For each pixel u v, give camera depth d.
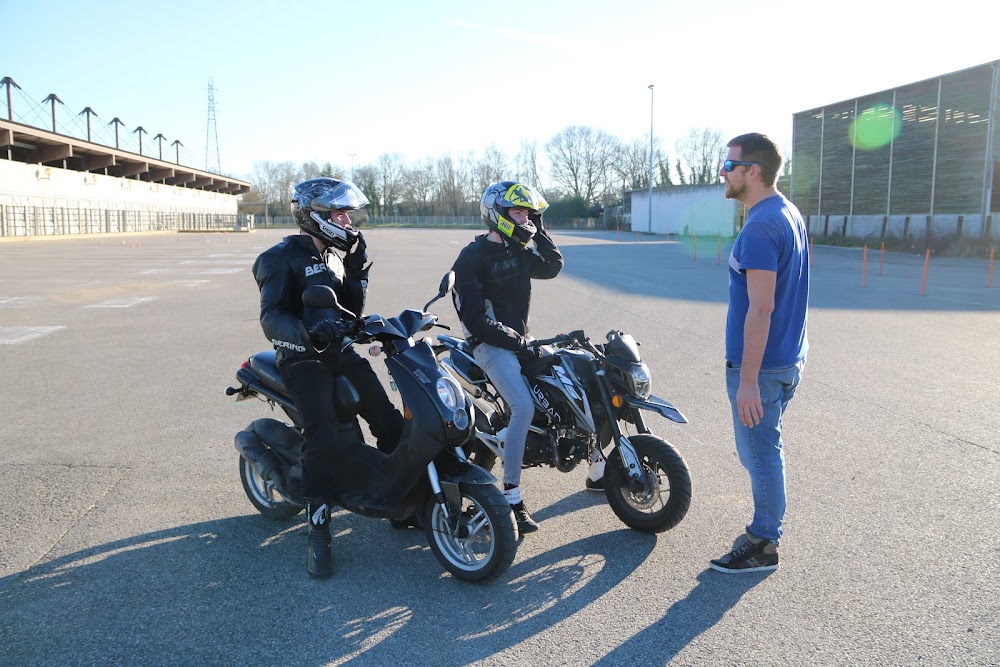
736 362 3.62
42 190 46.78
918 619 3.23
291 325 3.53
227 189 94.56
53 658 3.01
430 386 3.52
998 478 4.82
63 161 52.00
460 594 3.53
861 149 34.94
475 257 4.10
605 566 3.77
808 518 4.26
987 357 8.52
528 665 2.96
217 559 3.86
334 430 3.75
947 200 29.95
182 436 5.86
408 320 3.76
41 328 10.97
